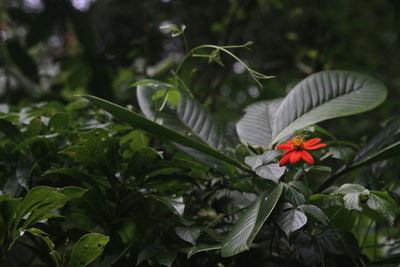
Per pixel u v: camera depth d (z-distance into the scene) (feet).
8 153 5.01
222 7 13.29
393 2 9.50
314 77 5.65
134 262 4.53
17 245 5.43
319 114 5.12
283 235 4.24
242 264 4.42
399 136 5.01
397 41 12.76
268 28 13.56
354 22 15.20
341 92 5.44
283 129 5.18
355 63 14.80
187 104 5.64
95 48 9.39
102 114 6.26
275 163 4.25
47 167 5.02
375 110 14.05
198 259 4.63
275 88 13.14
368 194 3.84
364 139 6.41
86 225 6.36
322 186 4.79
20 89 10.32
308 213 3.88
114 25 14.32
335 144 5.90
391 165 5.30
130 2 13.75
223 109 11.99
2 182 5.06
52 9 9.48
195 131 5.36
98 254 4.00
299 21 12.71
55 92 9.78
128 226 6.34
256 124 5.63
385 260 4.35
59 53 12.01
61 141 5.10
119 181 4.94
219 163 5.01
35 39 9.69
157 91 5.53
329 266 4.25
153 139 6.63
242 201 5.07
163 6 10.94
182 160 4.85
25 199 3.86
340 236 4.32
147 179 4.86
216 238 4.17
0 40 10.42
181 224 4.35
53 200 4.01
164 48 13.23
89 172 5.21
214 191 5.09
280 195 4.01
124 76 9.41
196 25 13.29
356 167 4.66
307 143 4.27
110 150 4.66
